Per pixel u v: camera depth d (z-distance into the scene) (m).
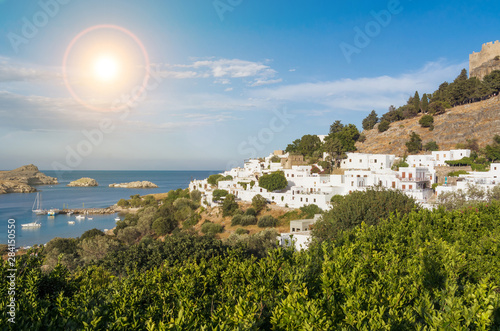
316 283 16.81
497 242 21.25
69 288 21.73
